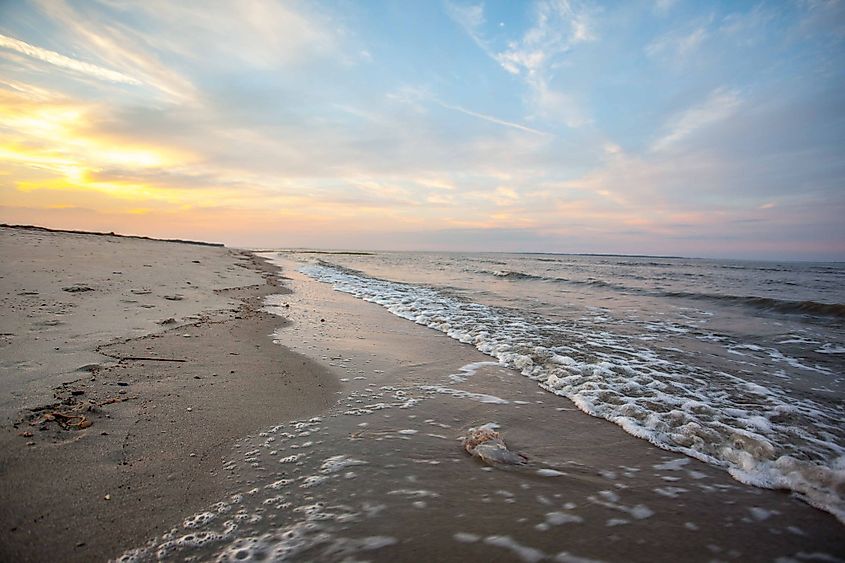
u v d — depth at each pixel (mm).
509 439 3393
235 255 30672
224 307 8320
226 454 2857
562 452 3191
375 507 2365
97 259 13141
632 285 18531
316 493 2475
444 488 2600
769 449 3209
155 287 9516
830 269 37938
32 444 2691
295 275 18953
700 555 2082
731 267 41094
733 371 5641
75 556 1858
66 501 2213
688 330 8594
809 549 2141
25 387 3539
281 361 5078
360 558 1962
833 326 9172
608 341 7258
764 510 2486
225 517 2203
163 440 2959
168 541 1997
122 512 2174
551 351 6223
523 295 14359
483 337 7055
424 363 5555
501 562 1979
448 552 2027
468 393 4461
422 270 27656
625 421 3773
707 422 3797
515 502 2484
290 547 2014
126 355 4668
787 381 5266
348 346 6152
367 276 20656
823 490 2656
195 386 4008
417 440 3270
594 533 2219
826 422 3904
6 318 5559
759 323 9523
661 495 2625
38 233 21188
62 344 4766
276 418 3508
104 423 3080
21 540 1922
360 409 3859
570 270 30438
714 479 2844
